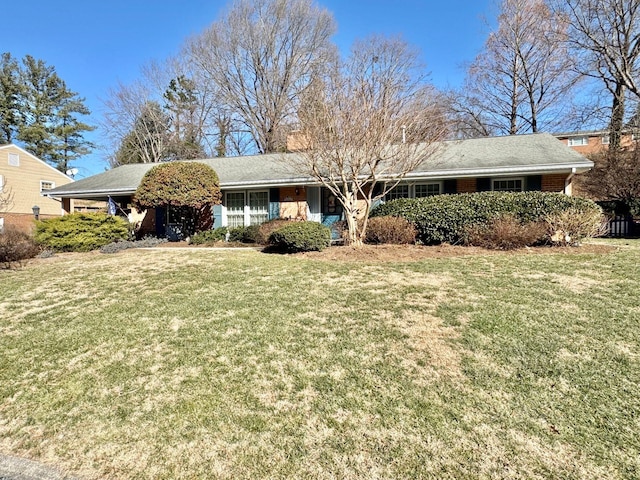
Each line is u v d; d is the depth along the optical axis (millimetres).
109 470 2170
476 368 3057
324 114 8453
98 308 5082
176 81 30172
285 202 12984
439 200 9352
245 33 25688
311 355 3404
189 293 5598
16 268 8203
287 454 2205
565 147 11227
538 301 4598
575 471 1982
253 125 27609
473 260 7199
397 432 2350
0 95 31453
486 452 2145
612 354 3213
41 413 2773
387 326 3967
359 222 9953
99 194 14211
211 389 2939
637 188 14125
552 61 19766
